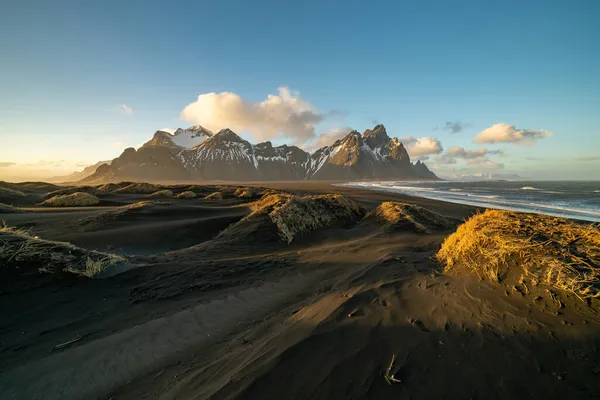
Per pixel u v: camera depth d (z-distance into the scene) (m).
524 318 3.18
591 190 67.69
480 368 2.48
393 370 2.46
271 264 7.78
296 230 12.91
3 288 4.84
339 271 6.94
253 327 4.33
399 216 13.97
